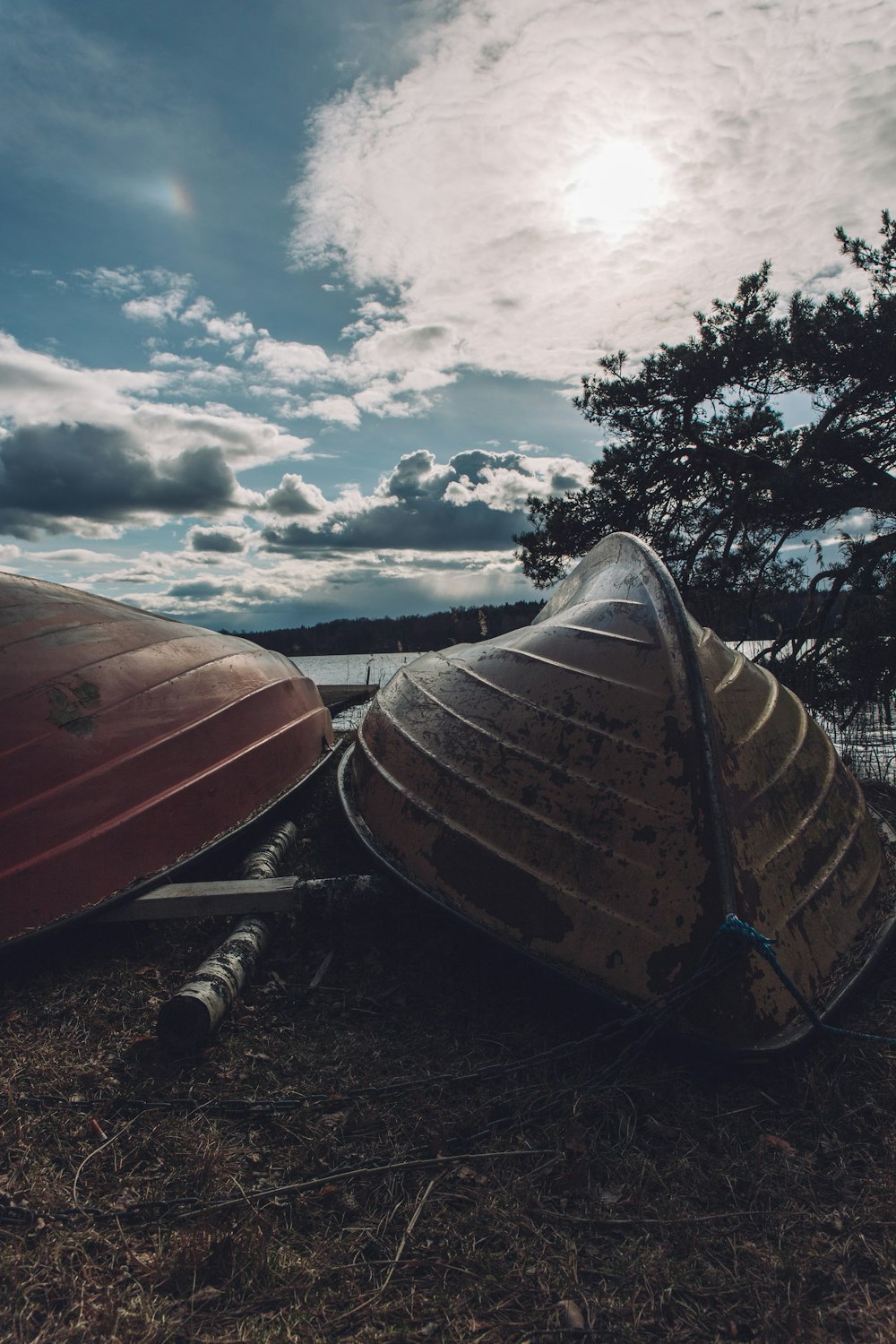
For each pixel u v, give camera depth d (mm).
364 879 4211
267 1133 2875
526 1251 2357
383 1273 2289
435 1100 3018
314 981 3820
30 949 4023
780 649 11375
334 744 6926
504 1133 2852
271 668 6359
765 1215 2477
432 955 3984
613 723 3844
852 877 3928
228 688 5559
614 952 3318
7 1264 2307
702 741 3584
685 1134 2826
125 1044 3393
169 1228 2451
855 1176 2625
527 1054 3287
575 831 3604
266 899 4172
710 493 12367
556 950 3430
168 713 4988
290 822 5492
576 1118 2895
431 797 4180
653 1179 2621
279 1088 3109
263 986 3777
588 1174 2631
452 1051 3322
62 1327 2115
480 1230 2434
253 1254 2303
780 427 11516
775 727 4242
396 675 5750
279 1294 2221
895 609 8758
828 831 3982
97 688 4770
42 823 4129
